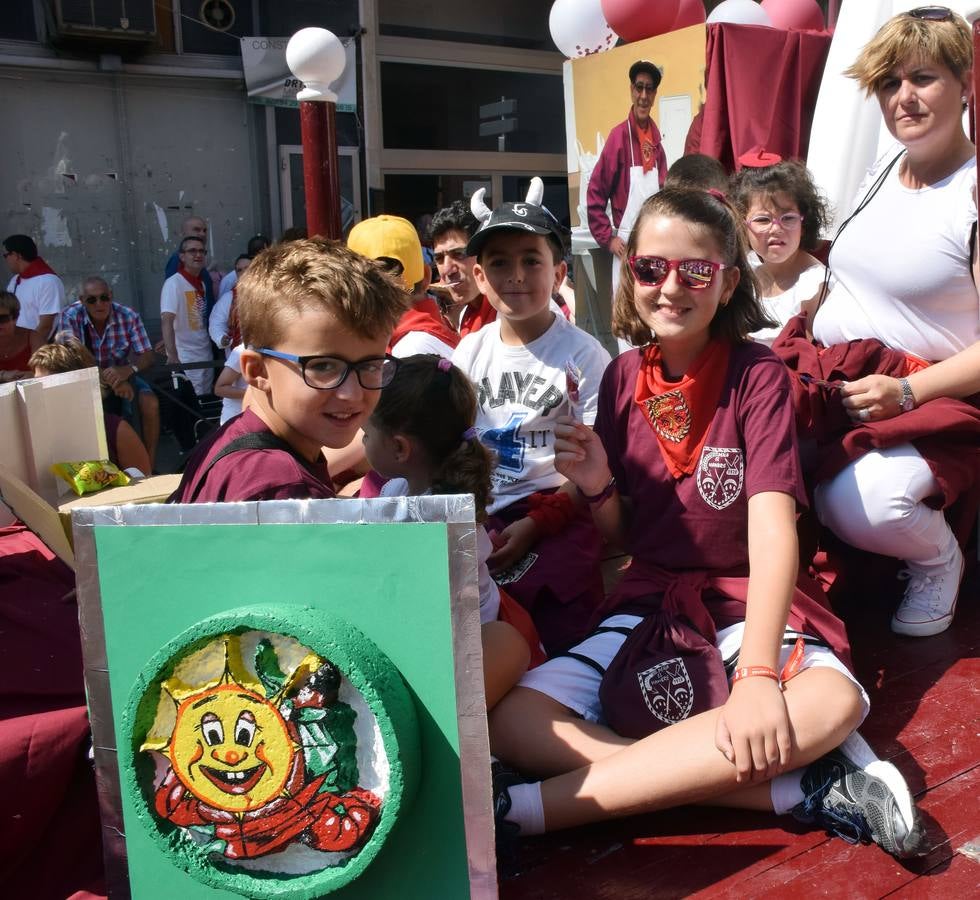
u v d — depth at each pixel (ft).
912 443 8.61
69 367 12.94
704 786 6.14
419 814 4.96
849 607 9.71
